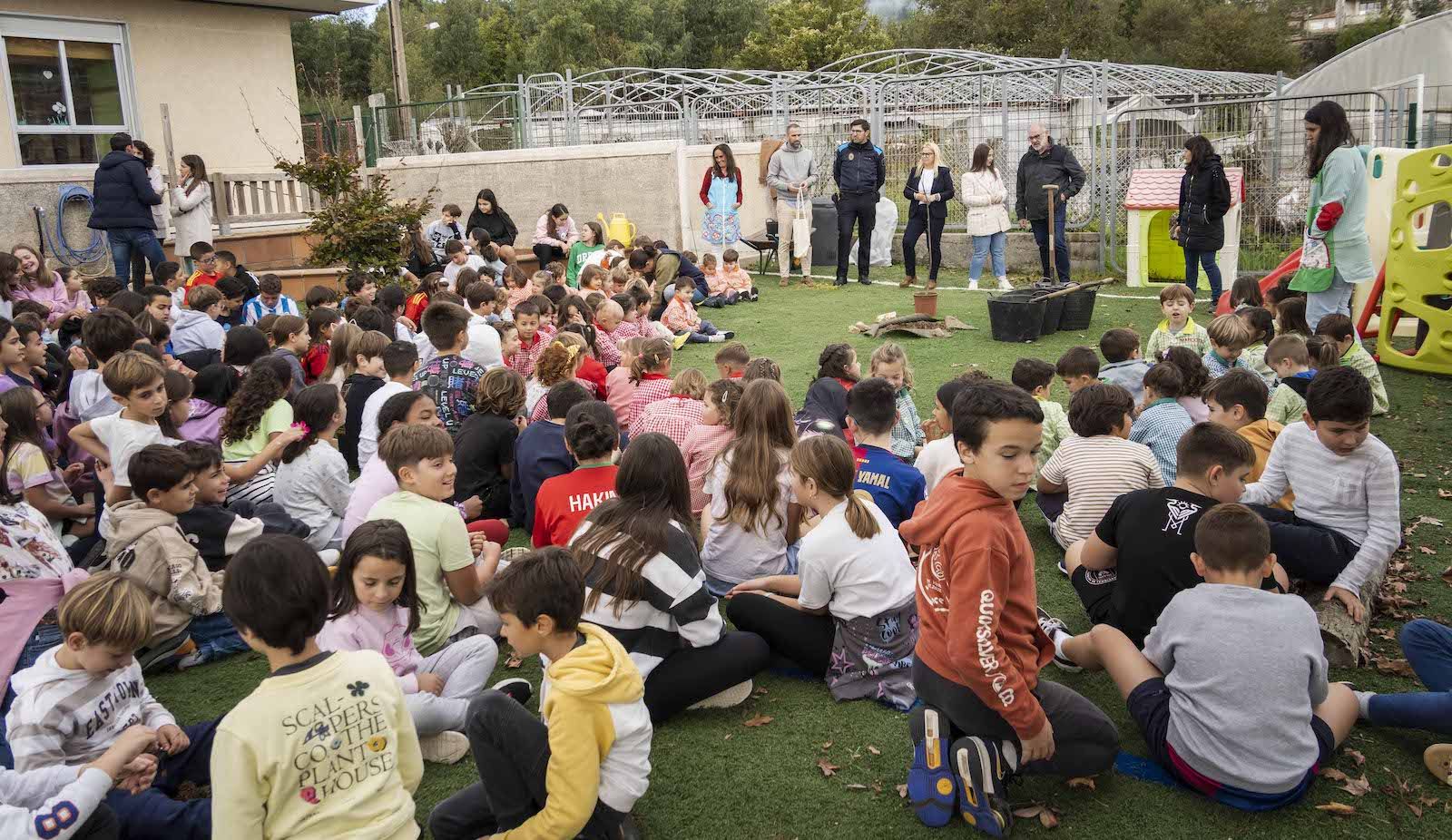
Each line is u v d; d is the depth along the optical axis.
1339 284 8.03
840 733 3.55
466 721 2.71
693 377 5.62
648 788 3.26
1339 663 3.83
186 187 11.76
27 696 2.91
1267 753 2.97
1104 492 4.45
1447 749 3.16
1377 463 3.90
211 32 14.71
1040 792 3.20
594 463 4.16
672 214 15.24
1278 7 46.84
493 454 5.41
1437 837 2.95
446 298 8.36
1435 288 7.90
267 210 14.33
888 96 16.83
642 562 3.42
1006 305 9.66
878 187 13.36
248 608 2.40
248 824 2.39
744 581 4.33
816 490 3.67
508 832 2.66
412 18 47.50
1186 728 3.07
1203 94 19.44
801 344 10.12
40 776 2.81
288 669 2.47
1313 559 3.96
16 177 11.74
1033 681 2.95
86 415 5.76
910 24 49.38
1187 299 7.20
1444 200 7.76
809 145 16.45
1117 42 43.69
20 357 5.93
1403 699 3.26
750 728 3.60
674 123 17.91
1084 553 3.83
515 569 2.73
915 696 3.67
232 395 5.73
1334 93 11.90
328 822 2.45
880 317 10.69
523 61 43.03
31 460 4.96
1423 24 16.56
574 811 2.59
